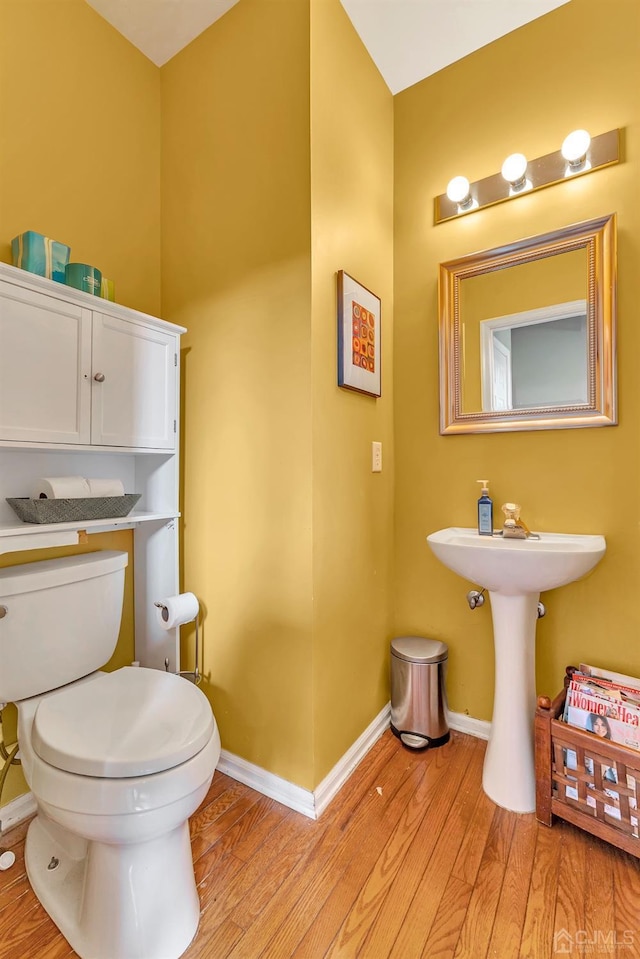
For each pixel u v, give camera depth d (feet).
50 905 3.37
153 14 5.06
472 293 5.57
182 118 5.52
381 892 3.54
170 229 5.64
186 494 5.42
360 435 5.32
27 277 3.67
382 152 5.90
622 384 4.73
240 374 4.88
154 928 3.01
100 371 4.30
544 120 5.15
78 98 4.82
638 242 4.62
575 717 4.18
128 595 5.44
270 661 4.65
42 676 3.99
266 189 4.64
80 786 2.82
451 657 5.88
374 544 5.69
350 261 5.08
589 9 4.87
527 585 4.30
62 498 3.99
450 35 5.35
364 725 5.41
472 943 3.15
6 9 4.18
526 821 4.25
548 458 5.16
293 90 4.42
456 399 5.69
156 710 3.49
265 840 4.05
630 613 4.72
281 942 3.17
